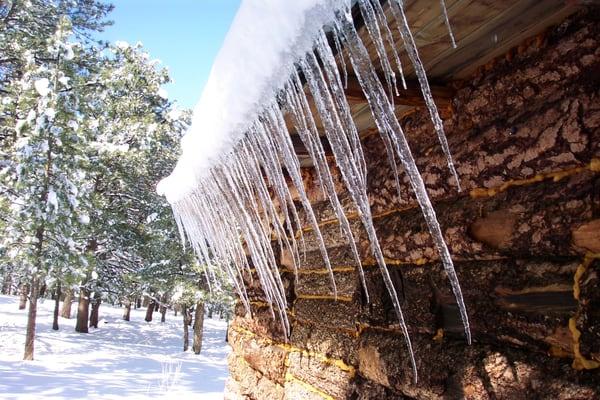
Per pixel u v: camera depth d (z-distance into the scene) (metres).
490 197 1.39
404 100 1.51
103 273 19.11
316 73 1.04
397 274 1.79
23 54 13.13
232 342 3.95
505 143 1.30
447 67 1.40
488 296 1.34
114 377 11.92
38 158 12.20
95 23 17.00
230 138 1.56
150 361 15.72
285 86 1.16
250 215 1.90
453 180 1.52
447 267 1.12
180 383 11.88
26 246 12.09
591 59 1.08
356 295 2.04
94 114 14.91
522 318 1.22
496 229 1.33
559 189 1.15
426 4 1.01
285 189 1.41
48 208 11.98
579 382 1.04
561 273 1.14
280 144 1.30
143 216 19.27
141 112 18.11
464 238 1.43
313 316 2.44
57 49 13.12
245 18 1.13
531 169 1.24
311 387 2.35
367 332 1.96
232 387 3.82
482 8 1.05
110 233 17.53
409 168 1.01
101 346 17.73
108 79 15.18
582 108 1.10
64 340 17.81
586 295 1.05
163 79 19.11
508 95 1.31
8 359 13.10
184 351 19.11
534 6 1.07
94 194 14.66
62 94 12.80
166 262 17.27
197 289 16.94
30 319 13.47
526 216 1.23
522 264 1.25
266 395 2.94
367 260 2.04
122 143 16.12
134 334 22.70
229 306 18.11
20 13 13.63
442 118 1.59
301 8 0.92
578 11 1.11
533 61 1.23
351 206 2.22
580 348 1.06
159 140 17.97
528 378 1.17
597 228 1.05
